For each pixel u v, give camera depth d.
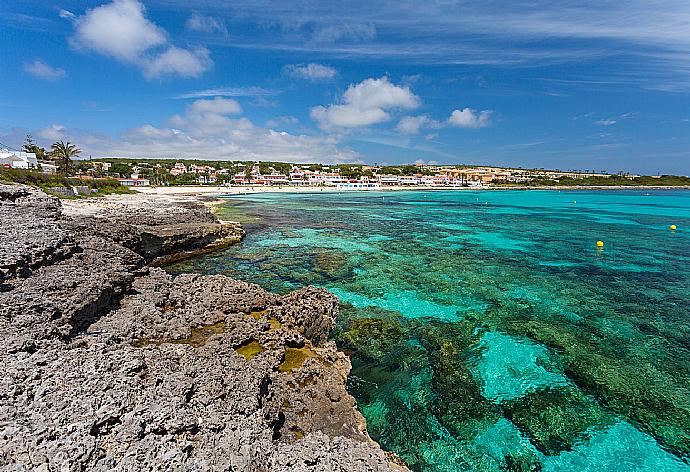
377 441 10.27
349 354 14.59
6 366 7.70
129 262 19.55
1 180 43.19
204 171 199.25
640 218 59.34
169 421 6.72
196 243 32.25
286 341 12.60
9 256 13.05
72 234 18.36
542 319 18.03
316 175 196.88
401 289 22.28
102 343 10.17
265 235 40.97
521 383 12.89
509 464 9.62
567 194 143.62
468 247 34.81
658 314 18.66
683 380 13.08
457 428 10.80
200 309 13.86
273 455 6.82
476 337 16.16
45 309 10.90
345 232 43.44
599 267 27.62
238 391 8.67
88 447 5.75
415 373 13.42
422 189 184.75
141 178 143.62
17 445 5.54
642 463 9.66
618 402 11.91
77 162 117.00
